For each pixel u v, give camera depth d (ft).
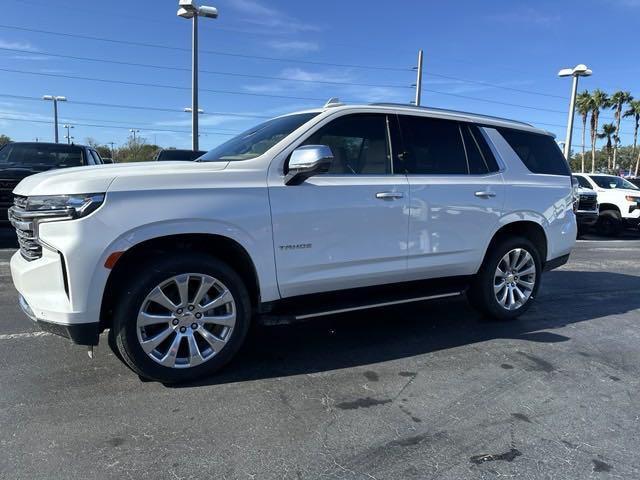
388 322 17.06
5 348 13.83
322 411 10.73
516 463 9.03
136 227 10.87
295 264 12.75
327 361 13.48
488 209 16.16
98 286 10.70
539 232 17.99
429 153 15.33
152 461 8.83
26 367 12.60
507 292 17.31
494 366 13.43
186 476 8.45
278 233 12.42
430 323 17.07
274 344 14.73
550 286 23.94
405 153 14.76
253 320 14.66
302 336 15.46
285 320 12.73
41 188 11.01
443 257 15.40
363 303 13.99
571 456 9.29
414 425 10.25
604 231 51.19
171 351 11.53
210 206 11.52
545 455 9.30
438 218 15.05
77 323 10.71
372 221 13.76
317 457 9.06
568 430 10.22
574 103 76.74
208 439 9.55
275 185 12.42
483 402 11.34
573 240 19.01
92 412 10.45
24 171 28.76
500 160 16.87
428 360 13.73
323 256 13.10
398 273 14.55
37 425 9.90
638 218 48.21
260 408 10.79
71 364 12.82
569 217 18.70
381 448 9.39
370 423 10.28
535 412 10.94
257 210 12.09
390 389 11.87
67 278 10.58
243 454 9.11
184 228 11.30
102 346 14.07
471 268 16.24
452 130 16.03
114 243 10.71
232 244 12.07
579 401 11.52
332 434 9.83
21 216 11.19
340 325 16.61
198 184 11.58
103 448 9.18
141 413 10.45
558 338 15.87
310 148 11.70
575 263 31.27
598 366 13.64
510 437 9.90
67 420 10.11
